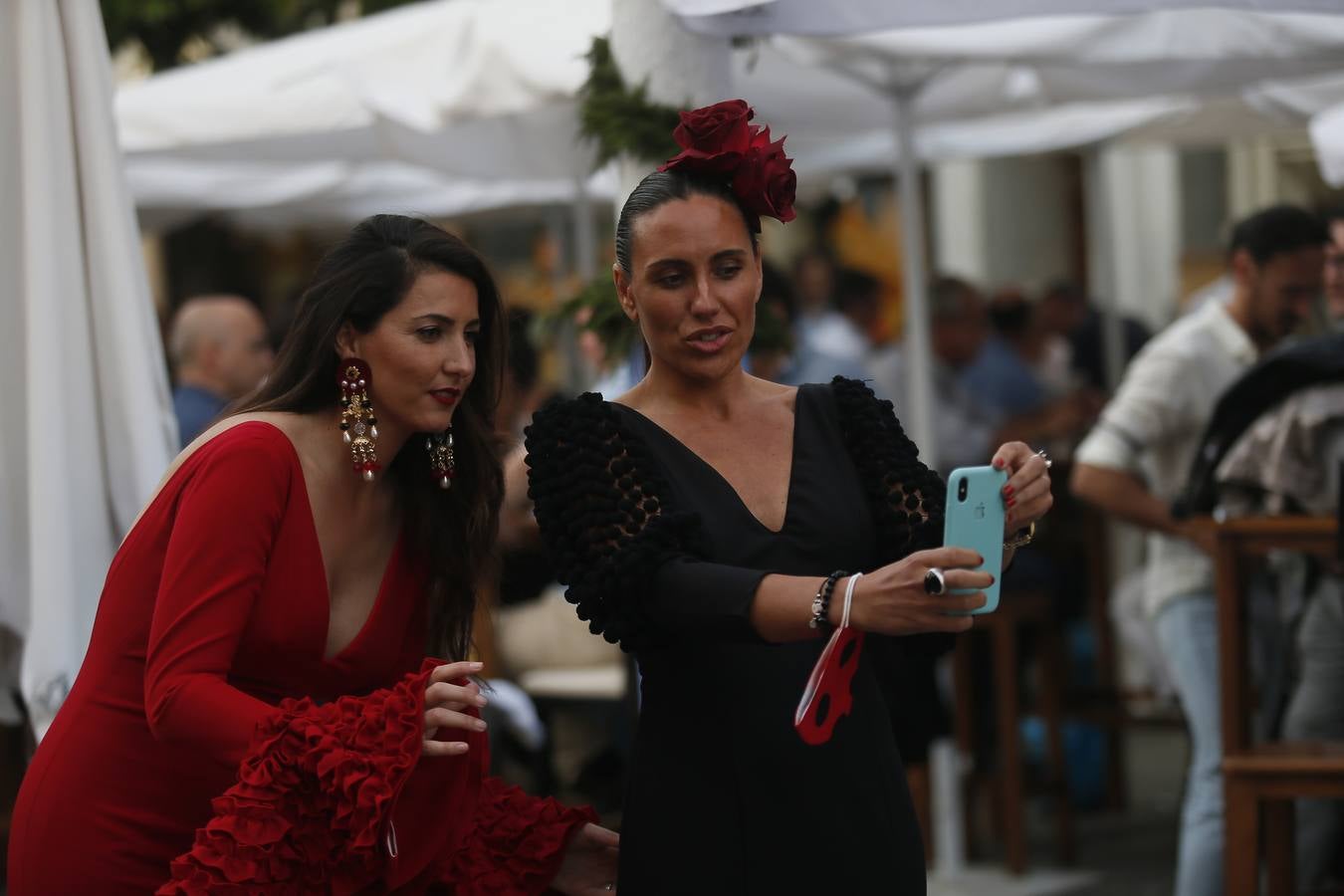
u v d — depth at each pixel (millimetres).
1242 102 7734
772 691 2762
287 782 2697
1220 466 4777
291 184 8844
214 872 2658
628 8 4133
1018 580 6488
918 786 6586
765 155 2729
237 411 3029
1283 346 4707
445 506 3176
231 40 12258
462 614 3244
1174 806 7617
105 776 2945
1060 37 5270
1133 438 5406
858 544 2807
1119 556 8758
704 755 2746
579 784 7059
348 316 2930
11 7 3711
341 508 3027
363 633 3057
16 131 3736
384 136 6656
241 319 6520
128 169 7512
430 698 2756
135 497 3738
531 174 6867
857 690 2844
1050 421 8992
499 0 5301
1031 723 7695
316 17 11688
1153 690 6953
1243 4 3842
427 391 2947
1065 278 12477
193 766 2951
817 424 2883
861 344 10648
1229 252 5570
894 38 5258
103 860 2930
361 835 2666
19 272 3738
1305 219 5371
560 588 6762
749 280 2760
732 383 2869
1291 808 4328
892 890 2771
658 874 2750
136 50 11820
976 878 6473
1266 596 5062
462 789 2947
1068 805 6652
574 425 2736
